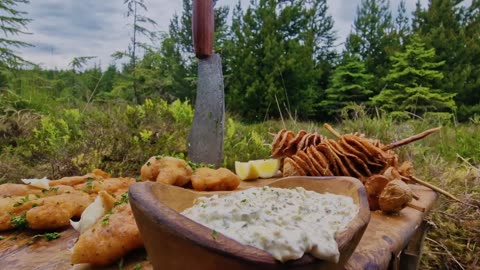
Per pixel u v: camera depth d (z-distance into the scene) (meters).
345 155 1.95
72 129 3.38
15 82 6.36
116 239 1.12
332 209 1.00
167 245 0.72
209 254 0.67
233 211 0.83
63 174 2.73
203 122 2.69
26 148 3.21
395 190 1.63
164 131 3.20
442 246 2.45
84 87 8.66
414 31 16.91
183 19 16.41
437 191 2.15
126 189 1.80
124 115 3.34
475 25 15.77
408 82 12.72
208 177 1.92
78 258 1.09
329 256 0.71
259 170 2.46
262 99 13.66
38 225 1.40
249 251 0.67
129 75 10.09
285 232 0.71
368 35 17.80
